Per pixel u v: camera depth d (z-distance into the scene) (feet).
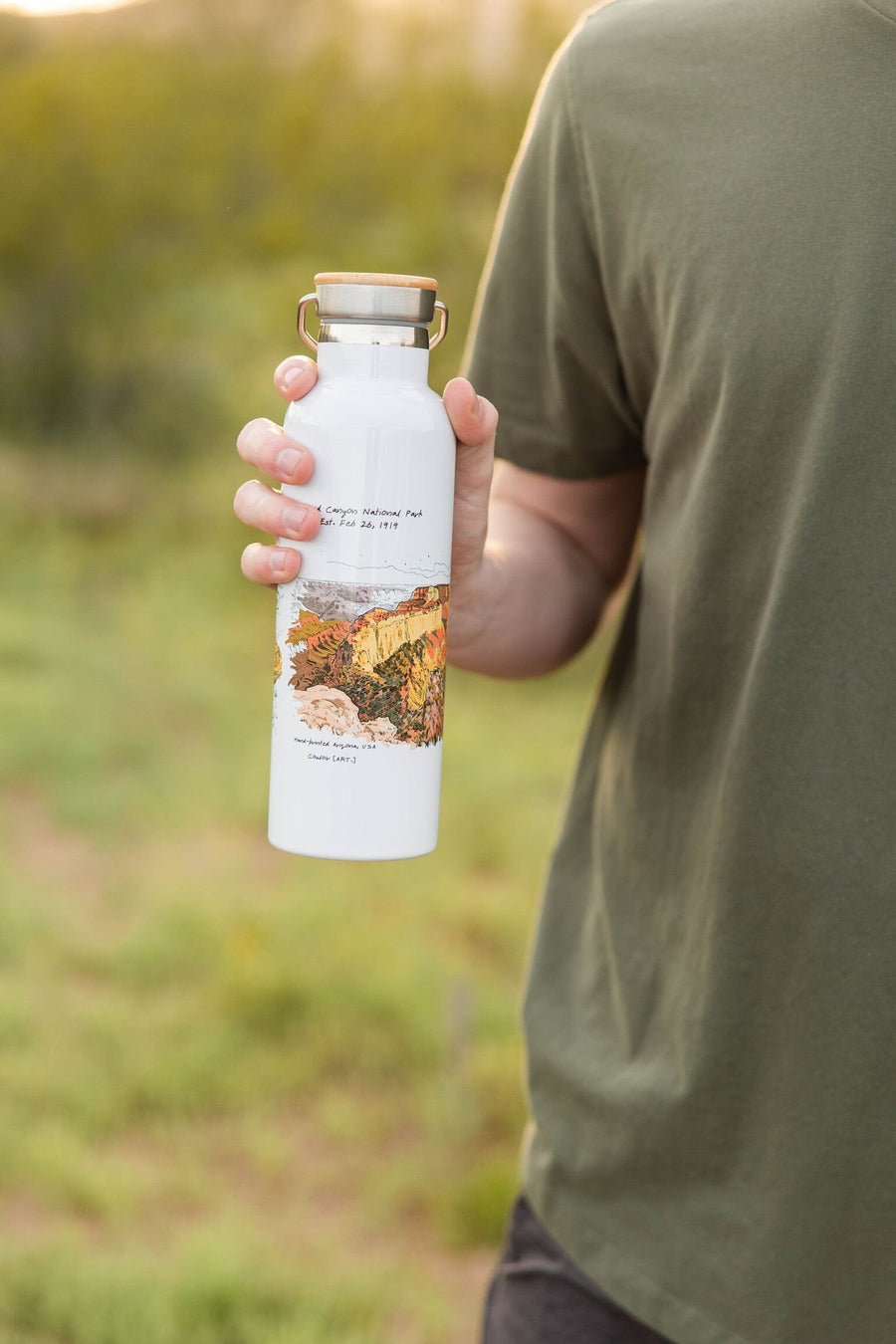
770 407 3.53
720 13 3.79
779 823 3.53
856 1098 3.48
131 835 19.34
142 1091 13.21
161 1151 12.57
